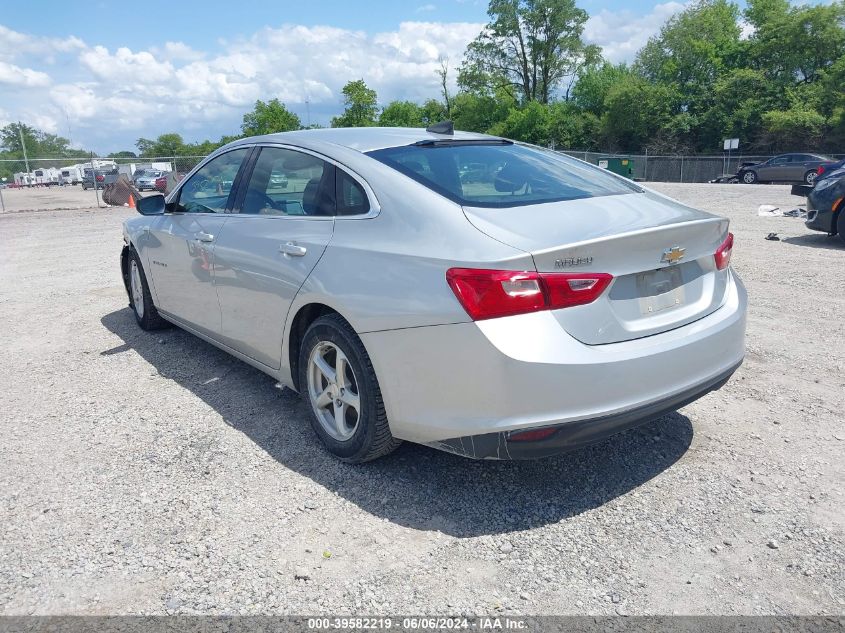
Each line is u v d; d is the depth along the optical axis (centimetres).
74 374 455
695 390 280
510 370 241
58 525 271
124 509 282
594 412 250
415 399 268
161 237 462
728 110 4950
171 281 459
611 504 283
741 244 957
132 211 2095
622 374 252
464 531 265
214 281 394
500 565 244
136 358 485
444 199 279
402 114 7262
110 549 254
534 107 5984
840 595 227
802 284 685
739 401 388
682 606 222
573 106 6388
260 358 372
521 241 249
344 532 264
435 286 256
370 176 305
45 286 775
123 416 380
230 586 233
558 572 240
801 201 1788
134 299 561
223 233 385
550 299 244
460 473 310
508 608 222
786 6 5375
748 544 255
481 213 270
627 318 264
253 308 359
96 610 222
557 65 6394
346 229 303
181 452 333
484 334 243
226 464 320
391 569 242
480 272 244
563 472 310
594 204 293
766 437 342
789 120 4397
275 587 232
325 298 297
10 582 236
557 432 248
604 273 253
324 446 335
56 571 242
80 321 598
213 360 476
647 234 259
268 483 302
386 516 275
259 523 270
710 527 266
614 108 5459
